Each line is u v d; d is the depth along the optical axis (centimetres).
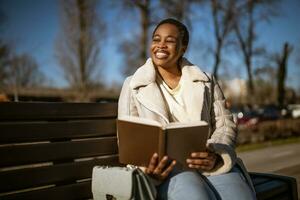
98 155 271
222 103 297
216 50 3516
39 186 231
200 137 238
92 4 3222
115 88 3244
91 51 3203
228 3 3450
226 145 262
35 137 230
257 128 1591
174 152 231
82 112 261
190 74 289
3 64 2812
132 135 232
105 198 234
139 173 225
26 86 2814
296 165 786
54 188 238
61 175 243
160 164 228
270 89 4541
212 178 259
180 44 292
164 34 288
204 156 242
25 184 224
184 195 232
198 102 281
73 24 3200
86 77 3136
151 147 229
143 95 273
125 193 222
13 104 220
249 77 3862
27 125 226
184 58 303
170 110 281
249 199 252
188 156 239
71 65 3153
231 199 250
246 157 1031
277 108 3372
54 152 240
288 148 1261
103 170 234
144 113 272
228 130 287
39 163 232
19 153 221
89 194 260
